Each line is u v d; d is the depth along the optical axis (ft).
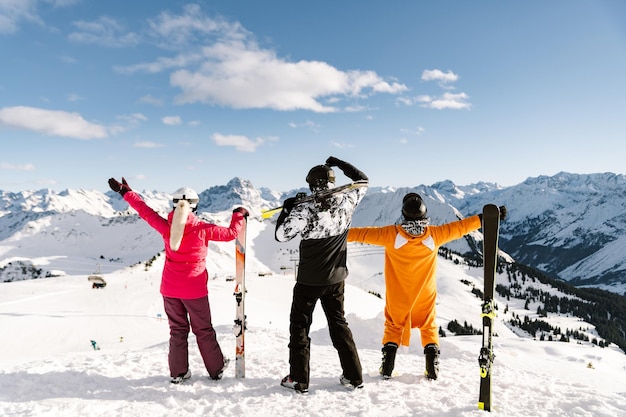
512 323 549.95
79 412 12.04
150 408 12.67
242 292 15.67
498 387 15.79
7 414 11.55
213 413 12.57
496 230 13.43
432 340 16.55
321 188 14.12
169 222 14.56
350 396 14.06
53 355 22.13
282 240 14.24
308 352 14.62
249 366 17.42
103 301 252.83
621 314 643.86
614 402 14.12
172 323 14.92
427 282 16.11
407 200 15.90
